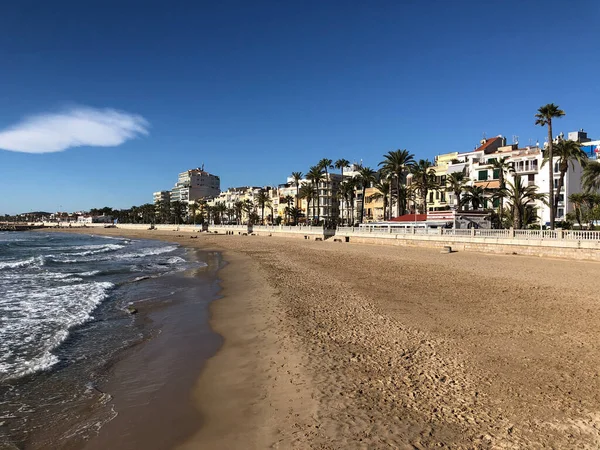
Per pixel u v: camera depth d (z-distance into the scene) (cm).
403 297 1631
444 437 571
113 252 5316
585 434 574
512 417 627
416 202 8081
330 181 11388
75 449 593
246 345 1067
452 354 921
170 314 1523
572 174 5725
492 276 2189
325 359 904
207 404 724
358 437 575
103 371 923
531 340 1024
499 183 5891
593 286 1819
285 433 598
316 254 4094
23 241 8606
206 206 16350
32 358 1021
